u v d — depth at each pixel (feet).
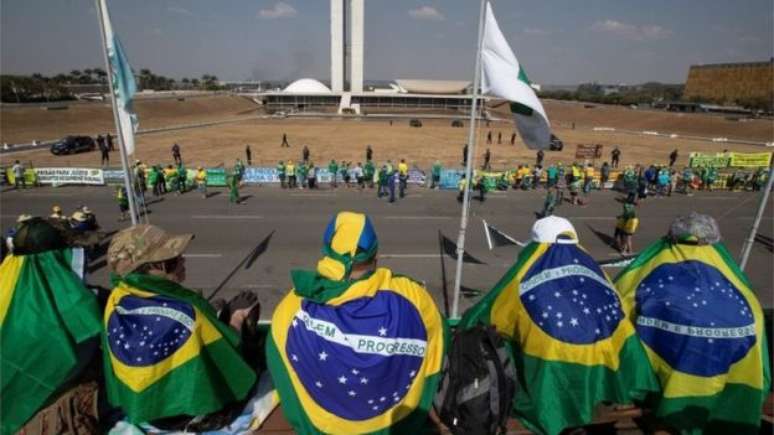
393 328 6.93
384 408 7.14
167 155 123.44
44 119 184.03
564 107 353.72
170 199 73.61
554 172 82.23
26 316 7.82
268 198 75.46
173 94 384.88
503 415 7.13
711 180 87.76
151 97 319.47
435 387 7.55
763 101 309.83
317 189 83.87
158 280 8.13
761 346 9.06
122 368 7.59
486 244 51.65
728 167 111.34
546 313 8.38
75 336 8.05
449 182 86.84
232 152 131.54
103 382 8.87
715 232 9.70
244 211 66.03
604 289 8.75
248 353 9.79
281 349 7.37
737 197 81.66
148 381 7.57
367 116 295.07
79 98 285.23
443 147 151.84
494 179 85.87
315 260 45.34
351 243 6.95
